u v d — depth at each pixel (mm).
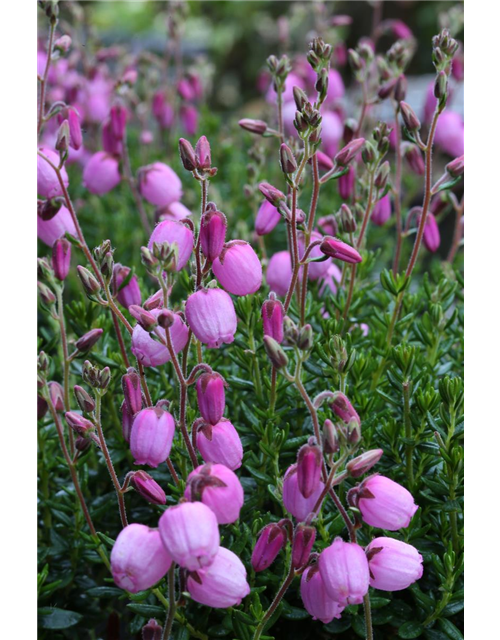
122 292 427
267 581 399
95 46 789
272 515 422
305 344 340
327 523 402
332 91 668
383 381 444
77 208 666
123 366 433
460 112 716
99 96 725
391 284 443
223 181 727
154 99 702
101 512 420
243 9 1734
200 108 804
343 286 487
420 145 424
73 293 617
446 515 412
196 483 335
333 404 344
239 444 357
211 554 326
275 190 387
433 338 453
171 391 440
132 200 690
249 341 435
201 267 375
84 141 731
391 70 511
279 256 448
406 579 349
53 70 679
